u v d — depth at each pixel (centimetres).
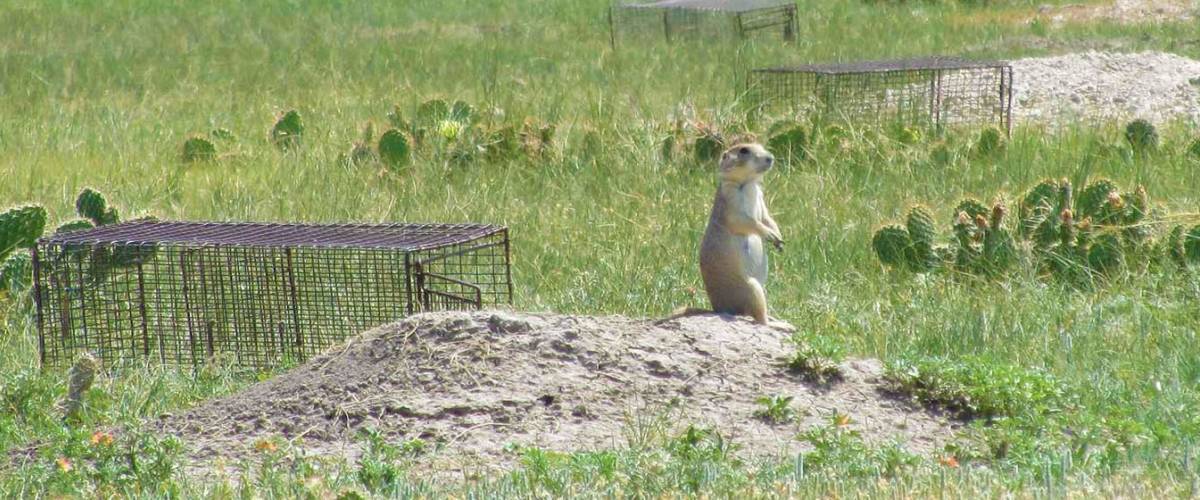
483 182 1783
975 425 857
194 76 3103
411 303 1077
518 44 3653
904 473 753
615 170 1833
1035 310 1193
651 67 2998
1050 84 2634
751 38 3612
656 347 952
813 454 789
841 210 1602
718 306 1077
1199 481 709
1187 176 1716
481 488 748
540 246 1475
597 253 1448
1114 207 1394
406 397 905
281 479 791
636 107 2314
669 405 891
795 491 708
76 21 4225
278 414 913
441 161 1892
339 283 1223
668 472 754
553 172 1825
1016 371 928
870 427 876
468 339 952
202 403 963
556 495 718
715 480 738
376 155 1920
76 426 956
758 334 995
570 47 3562
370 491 758
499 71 3117
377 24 4262
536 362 931
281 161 1983
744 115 2055
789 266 1385
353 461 838
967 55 3309
